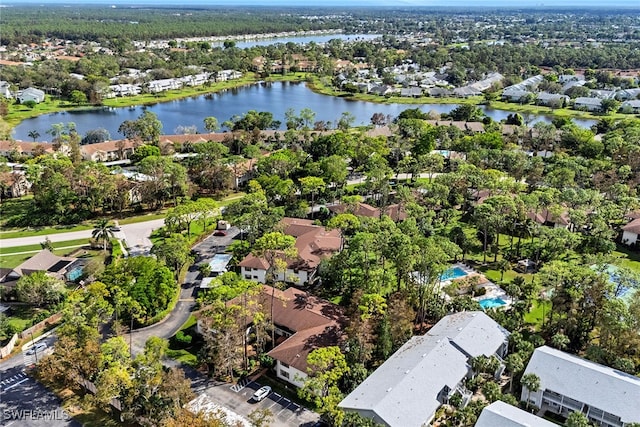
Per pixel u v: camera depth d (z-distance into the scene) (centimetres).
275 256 11788
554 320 9819
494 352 9144
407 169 18862
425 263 10256
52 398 8581
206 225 15362
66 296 11212
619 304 8988
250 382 9006
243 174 18925
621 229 14488
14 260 13212
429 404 7894
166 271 11212
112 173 17225
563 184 16312
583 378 8156
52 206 15638
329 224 12781
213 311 9188
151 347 8444
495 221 12700
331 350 8325
